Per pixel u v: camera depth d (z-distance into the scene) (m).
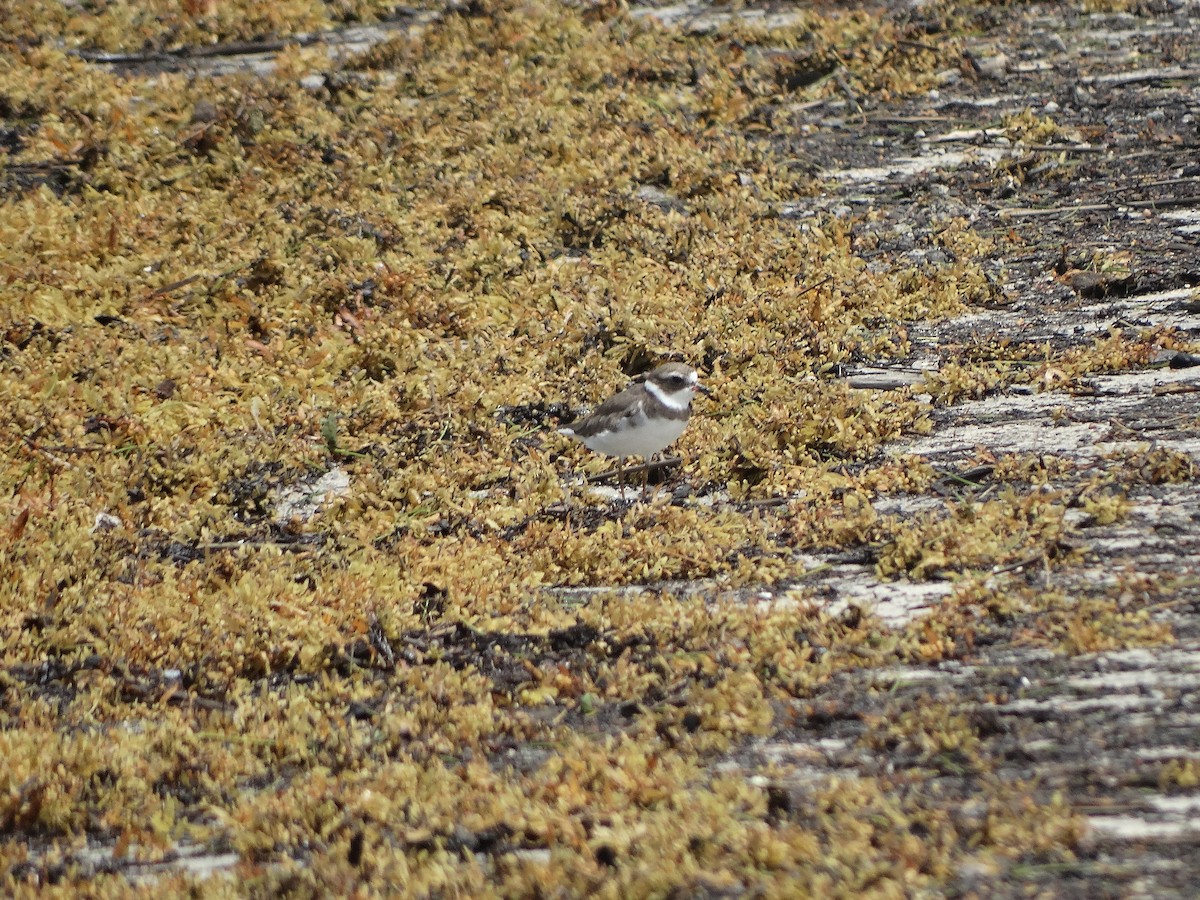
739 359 22.56
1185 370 20.62
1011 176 29.92
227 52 38.00
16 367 23.34
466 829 12.07
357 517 19.48
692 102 34.22
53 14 38.81
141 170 30.45
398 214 28.66
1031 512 16.38
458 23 37.97
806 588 15.93
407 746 13.91
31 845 13.19
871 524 16.94
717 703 13.39
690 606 15.33
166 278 26.38
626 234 27.55
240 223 28.22
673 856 10.95
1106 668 13.03
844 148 32.25
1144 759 11.55
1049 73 35.56
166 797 13.69
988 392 20.97
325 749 14.16
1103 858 10.34
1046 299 24.20
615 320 23.89
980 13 39.47
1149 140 30.95
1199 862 10.15
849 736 12.77
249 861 12.17
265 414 22.14
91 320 24.95
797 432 19.73
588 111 33.31
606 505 19.19
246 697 15.25
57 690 15.81
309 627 16.19
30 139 31.73
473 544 18.05
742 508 18.53
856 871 10.45
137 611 16.73
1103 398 20.08
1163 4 39.41
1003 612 14.30
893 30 37.50
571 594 16.83
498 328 24.80
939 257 26.09
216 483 20.38
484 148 31.70
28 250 27.02
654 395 18.80
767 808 11.60
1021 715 12.51
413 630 16.14
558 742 13.59
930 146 32.00
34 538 18.56
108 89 33.97
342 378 23.47
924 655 13.82
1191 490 16.70
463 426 21.56
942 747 12.17
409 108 33.69
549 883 10.93
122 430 21.64
